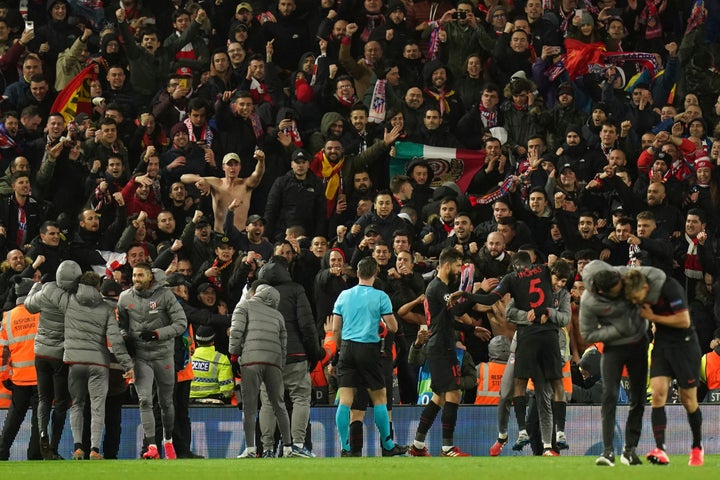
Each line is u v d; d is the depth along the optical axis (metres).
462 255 48.00
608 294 33.41
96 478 30.91
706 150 65.19
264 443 45.28
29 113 63.94
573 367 51.34
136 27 73.12
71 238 59.97
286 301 45.50
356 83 69.31
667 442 48.66
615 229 58.03
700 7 72.62
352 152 64.12
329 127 64.25
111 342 44.12
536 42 72.69
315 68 69.50
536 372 43.12
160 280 45.19
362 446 44.84
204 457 48.03
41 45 70.19
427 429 45.16
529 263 43.72
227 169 61.06
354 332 43.66
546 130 66.75
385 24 72.06
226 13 75.38
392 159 64.56
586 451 48.34
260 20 73.94
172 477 30.94
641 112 69.06
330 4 73.69
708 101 72.19
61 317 44.91
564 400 43.91
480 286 50.75
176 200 60.19
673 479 28.64
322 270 52.41
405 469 33.53
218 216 60.78
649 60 72.56
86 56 70.50
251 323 44.22
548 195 60.81
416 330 50.97
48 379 45.03
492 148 63.59
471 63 69.38
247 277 51.94
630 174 64.31
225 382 49.91
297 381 45.47
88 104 67.25
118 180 60.97
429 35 73.56
